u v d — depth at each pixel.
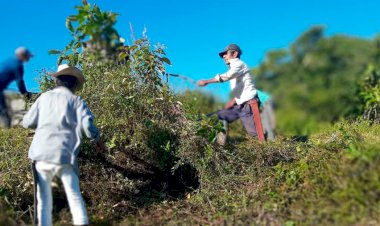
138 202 4.64
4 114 4.99
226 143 5.18
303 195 3.90
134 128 5.01
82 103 3.93
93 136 3.87
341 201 3.52
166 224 4.14
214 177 4.73
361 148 3.94
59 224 4.05
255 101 5.51
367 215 3.32
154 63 5.22
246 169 4.75
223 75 5.62
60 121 3.77
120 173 4.83
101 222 4.27
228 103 5.92
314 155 4.65
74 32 5.01
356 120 5.50
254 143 5.17
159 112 5.11
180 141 4.91
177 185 4.98
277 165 4.63
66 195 3.97
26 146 4.80
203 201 4.48
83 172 4.77
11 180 4.56
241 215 3.96
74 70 4.13
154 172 5.03
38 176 3.75
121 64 5.20
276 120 4.01
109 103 5.00
